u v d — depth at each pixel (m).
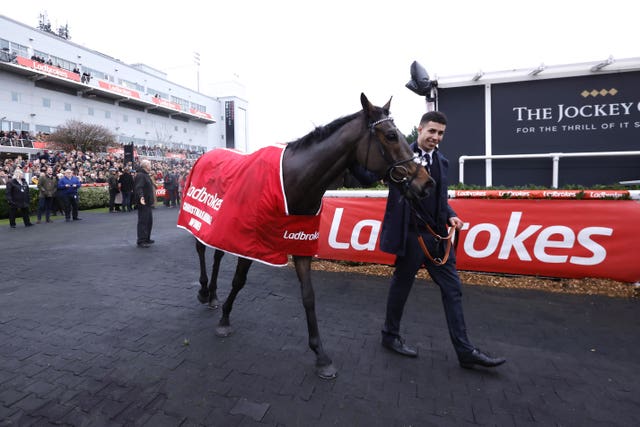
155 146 41.19
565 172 5.32
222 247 2.40
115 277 4.50
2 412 1.90
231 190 2.45
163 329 2.97
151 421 1.84
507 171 5.50
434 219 2.40
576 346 2.65
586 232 3.78
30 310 3.37
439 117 2.27
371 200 4.56
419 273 4.43
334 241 4.77
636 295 3.56
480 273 4.24
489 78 5.32
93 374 2.28
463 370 2.34
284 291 3.92
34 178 13.48
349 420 1.85
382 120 2.04
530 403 2.00
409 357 2.50
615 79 5.05
